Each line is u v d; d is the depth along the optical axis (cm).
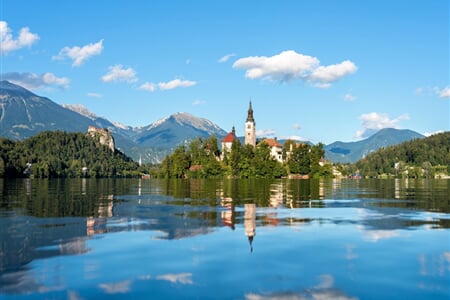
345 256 2475
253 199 6656
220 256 2456
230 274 2105
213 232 3247
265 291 1867
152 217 4128
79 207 5091
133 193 8244
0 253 2517
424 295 1838
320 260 2375
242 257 2439
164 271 2152
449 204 5775
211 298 1784
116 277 2052
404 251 2606
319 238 3009
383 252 2577
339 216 4275
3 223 3669
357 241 2908
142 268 2205
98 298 1780
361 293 1855
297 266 2253
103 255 2475
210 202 6009
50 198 6594
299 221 3878
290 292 1858
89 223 3684
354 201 6312
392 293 1858
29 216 4159
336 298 1795
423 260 2391
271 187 11556
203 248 2670
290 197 7194
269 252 2559
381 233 3231
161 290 1873
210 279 2027
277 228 3447
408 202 6159
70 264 2277
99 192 8481
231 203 5853
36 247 2680
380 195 7912
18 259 2377
